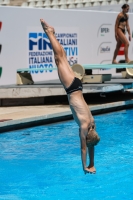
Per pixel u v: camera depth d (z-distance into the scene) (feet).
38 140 36.55
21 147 34.50
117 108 50.19
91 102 50.85
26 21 58.03
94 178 27.71
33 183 26.81
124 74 55.52
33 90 49.03
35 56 59.31
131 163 30.73
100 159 31.76
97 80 50.06
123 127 41.60
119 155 32.68
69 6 88.89
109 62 69.51
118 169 29.43
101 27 67.82
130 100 51.08
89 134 21.85
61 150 33.81
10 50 56.34
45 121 42.04
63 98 53.31
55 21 61.16
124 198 24.23
